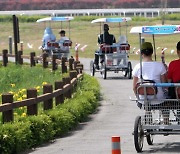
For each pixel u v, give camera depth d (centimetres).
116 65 6862
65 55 8369
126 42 6994
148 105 2959
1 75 6862
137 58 9112
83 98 4425
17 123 3142
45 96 3669
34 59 8025
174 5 17350
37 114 3522
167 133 2934
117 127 3784
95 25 13675
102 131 3647
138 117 2909
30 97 3494
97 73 7606
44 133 3334
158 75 3017
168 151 2922
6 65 8331
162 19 12925
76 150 3041
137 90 2959
